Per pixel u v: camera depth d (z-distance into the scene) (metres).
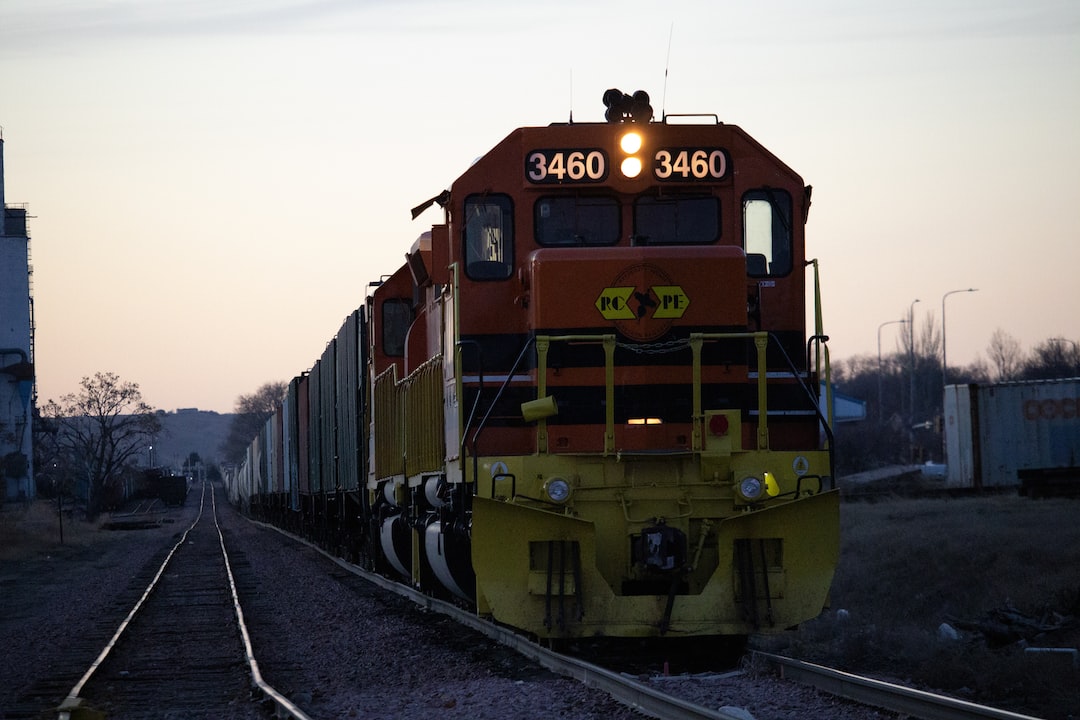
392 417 50.34
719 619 28.05
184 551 107.94
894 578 52.34
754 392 31.41
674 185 31.84
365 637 38.88
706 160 31.94
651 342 30.70
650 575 28.67
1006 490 110.38
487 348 32.16
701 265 30.89
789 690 25.55
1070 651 30.83
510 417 31.91
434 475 38.38
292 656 35.75
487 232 32.28
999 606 41.50
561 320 30.83
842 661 32.25
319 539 94.38
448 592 44.94
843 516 91.06
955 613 42.12
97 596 61.88
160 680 31.72
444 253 36.44
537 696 25.31
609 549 28.86
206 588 64.19
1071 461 111.81
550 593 28.06
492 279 32.19
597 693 24.98
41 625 47.78
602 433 30.92
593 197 32.16
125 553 113.31
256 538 130.25
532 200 32.06
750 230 32.25
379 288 56.81
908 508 91.94
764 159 32.34
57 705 28.39
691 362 30.81
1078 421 111.62
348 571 71.94
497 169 32.19
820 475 29.38
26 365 196.88
